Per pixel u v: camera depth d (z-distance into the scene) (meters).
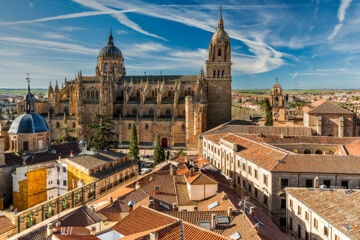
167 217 36.72
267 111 131.62
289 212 53.56
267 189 60.09
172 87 158.12
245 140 79.81
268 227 42.97
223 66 152.38
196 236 31.19
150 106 153.50
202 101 138.75
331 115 104.00
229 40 152.50
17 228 48.41
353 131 107.38
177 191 58.25
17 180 71.75
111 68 171.62
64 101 162.25
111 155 80.88
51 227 35.41
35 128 82.81
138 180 65.19
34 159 75.94
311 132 98.44
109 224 43.88
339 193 47.66
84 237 32.19
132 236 31.69
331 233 40.62
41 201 73.94
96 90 160.00
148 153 138.25
